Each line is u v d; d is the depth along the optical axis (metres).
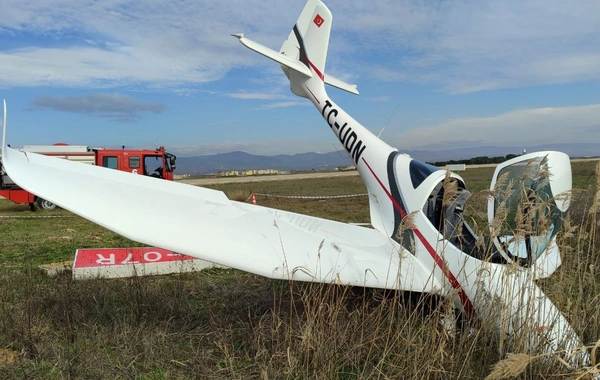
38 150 17.42
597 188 3.17
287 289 4.74
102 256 5.82
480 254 3.45
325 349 3.04
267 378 2.78
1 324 3.63
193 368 3.06
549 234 3.39
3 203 18.06
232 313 4.14
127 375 2.94
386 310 3.74
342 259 3.81
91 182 3.69
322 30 7.56
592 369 2.01
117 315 3.87
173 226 3.46
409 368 2.82
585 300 3.19
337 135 6.81
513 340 2.82
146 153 15.75
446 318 2.84
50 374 2.90
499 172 3.67
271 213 4.77
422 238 4.00
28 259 6.53
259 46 7.43
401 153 5.35
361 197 16.42
